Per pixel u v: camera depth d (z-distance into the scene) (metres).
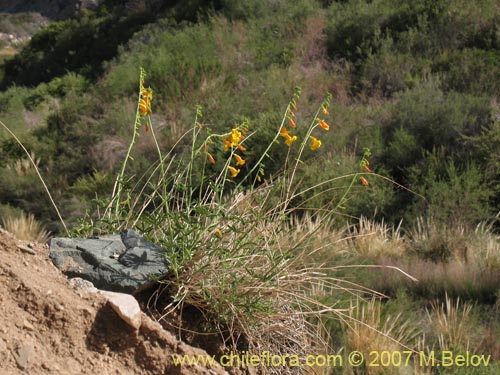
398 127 12.12
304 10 18.27
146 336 2.85
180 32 18.67
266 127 11.44
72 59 23.22
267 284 3.18
